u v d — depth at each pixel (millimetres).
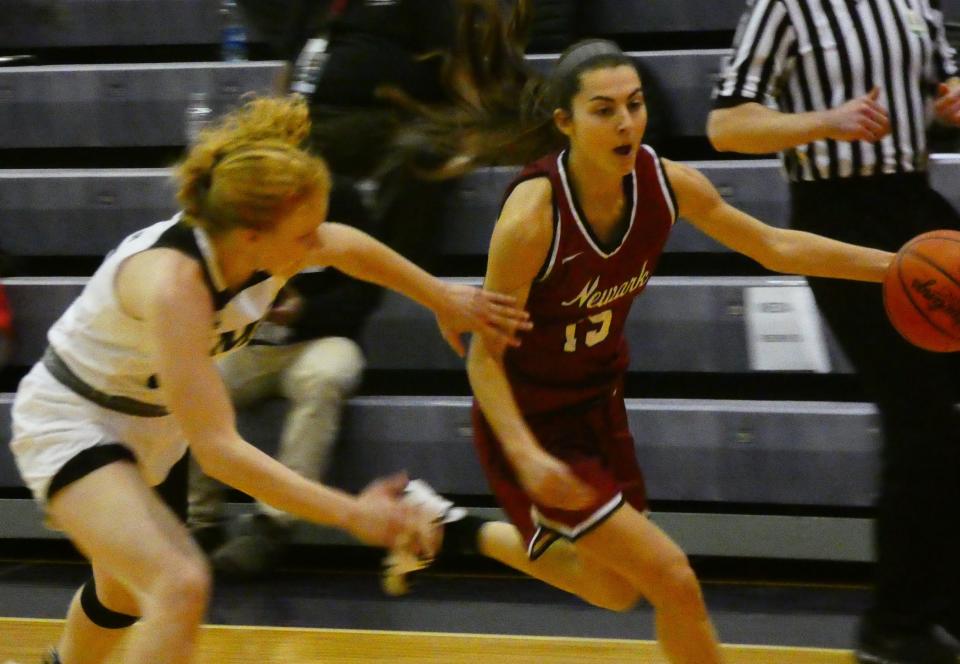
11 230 12672
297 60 10672
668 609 6691
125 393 6254
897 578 7969
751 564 10625
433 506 8125
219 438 5496
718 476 10250
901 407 7832
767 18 7941
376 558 10875
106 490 6008
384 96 10289
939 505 7828
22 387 6453
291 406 10391
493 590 10211
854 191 7895
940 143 11227
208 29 14062
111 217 12469
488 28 9812
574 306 6848
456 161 10211
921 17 8008
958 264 7008
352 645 9070
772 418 10109
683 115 12148
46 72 13289
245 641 9164
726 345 10758
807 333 10523
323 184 5711
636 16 12906
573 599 9969
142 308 5770
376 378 11672
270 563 10344
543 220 6629
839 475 10016
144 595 5727
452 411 10547
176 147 13102
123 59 14719
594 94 6336
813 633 9125
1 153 14094
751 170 11328
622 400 7523
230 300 5949
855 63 7840
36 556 11352
